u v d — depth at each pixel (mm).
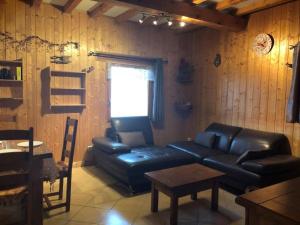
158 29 5285
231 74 4668
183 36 5613
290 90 3572
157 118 5312
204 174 2898
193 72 5516
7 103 3924
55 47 4230
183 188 2600
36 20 4051
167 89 5535
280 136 3754
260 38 4121
